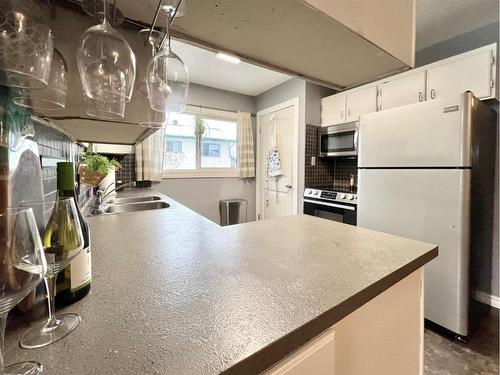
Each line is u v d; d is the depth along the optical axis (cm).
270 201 359
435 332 165
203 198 349
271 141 352
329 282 59
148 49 75
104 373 32
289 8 52
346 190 276
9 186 44
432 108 161
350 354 61
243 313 46
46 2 56
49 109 62
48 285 42
